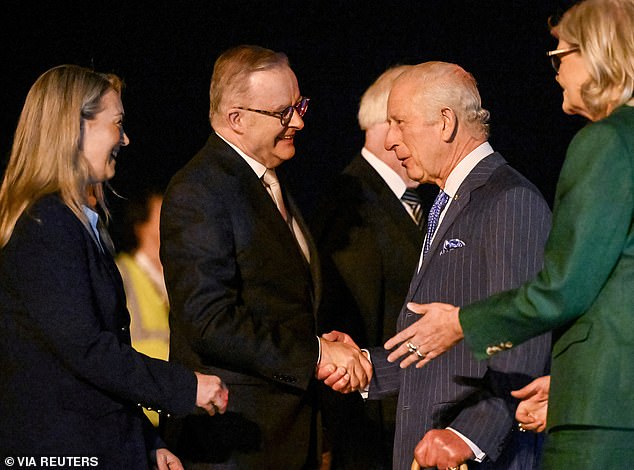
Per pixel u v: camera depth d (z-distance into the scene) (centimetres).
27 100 486
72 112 480
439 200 545
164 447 516
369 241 652
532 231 494
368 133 670
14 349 467
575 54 434
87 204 490
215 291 543
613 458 413
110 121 492
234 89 571
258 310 562
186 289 543
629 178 408
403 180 664
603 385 412
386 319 650
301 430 574
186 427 572
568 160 421
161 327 751
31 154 479
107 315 480
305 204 853
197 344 545
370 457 649
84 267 469
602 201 407
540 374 496
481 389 502
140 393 478
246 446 562
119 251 756
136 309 749
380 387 568
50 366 467
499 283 488
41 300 458
